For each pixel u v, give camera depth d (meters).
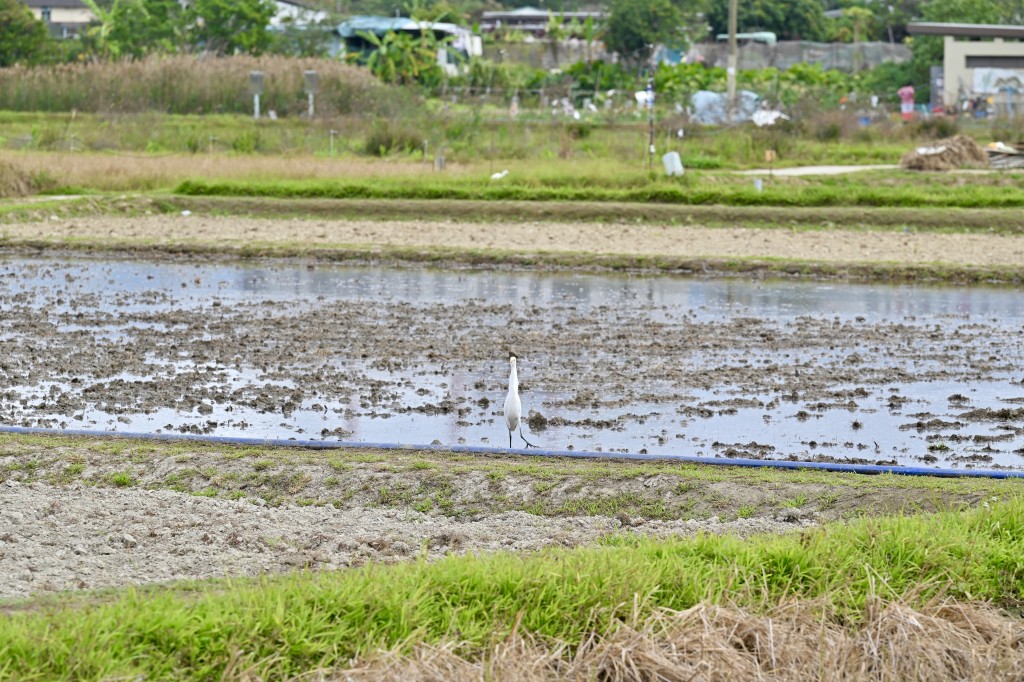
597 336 45.59
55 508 25.70
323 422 33.53
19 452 29.02
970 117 142.38
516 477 27.83
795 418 34.72
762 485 27.30
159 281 57.22
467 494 27.22
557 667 18.20
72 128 110.25
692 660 18.30
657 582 19.95
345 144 113.12
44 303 50.47
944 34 163.50
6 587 21.00
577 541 24.20
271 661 17.23
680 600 19.77
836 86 164.88
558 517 26.25
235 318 48.00
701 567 20.58
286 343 43.47
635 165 97.88
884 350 43.84
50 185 85.56
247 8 172.00
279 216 80.62
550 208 80.88
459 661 17.62
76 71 129.12
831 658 18.73
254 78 122.50
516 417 30.38
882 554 21.73
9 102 125.25
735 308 52.44
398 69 162.12
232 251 65.62
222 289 55.34
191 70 130.88
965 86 164.50
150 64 132.12
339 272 61.50
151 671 16.72
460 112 129.62
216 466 28.55
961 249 69.69
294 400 35.69
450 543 24.23
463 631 18.39
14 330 44.66
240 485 27.81
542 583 19.56
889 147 115.44
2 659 16.16
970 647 19.39
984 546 22.12
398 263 64.56
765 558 21.20
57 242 65.88
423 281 58.91
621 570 20.00
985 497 26.09
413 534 24.88
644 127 125.50
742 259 63.34
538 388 37.59
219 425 33.00
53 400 35.31
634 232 75.75
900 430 33.69
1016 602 21.30
